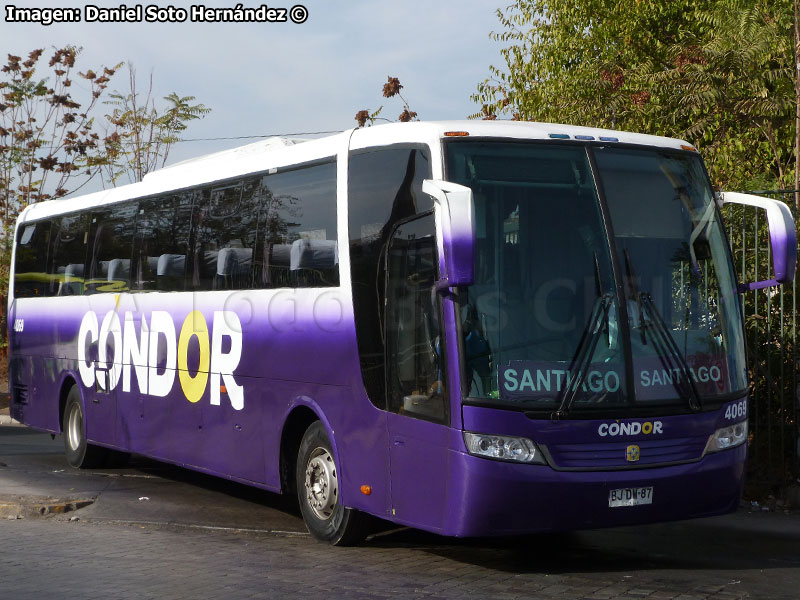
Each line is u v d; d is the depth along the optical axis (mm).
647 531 10711
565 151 8859
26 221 18125
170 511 11984
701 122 16812
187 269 12594
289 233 10656
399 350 8875
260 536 10492
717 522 11164
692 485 8562
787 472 12539
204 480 14578
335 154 9992
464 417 8094
